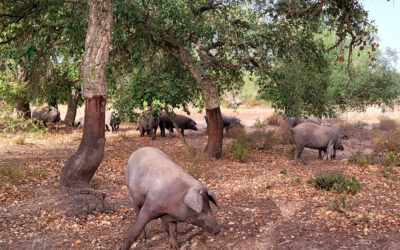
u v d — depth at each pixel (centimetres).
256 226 594
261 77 1180
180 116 1891
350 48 1095
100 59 761
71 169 744
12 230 542
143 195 476
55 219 593
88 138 761
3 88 797
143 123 1786
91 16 754
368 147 1453
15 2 951
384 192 790
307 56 1166
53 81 1185
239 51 1095
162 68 1214
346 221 610
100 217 616
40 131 919
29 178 834
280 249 504
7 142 1505
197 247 509
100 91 764
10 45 1048
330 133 1145
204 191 421
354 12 1028
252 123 2536
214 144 1215
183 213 424
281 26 1043
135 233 445
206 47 1136
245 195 775
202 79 1168
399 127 1650
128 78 1182
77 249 492
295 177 938
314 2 1064
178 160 1138
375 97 1620
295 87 1112
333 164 1116
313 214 649
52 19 927
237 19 1041
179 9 955
